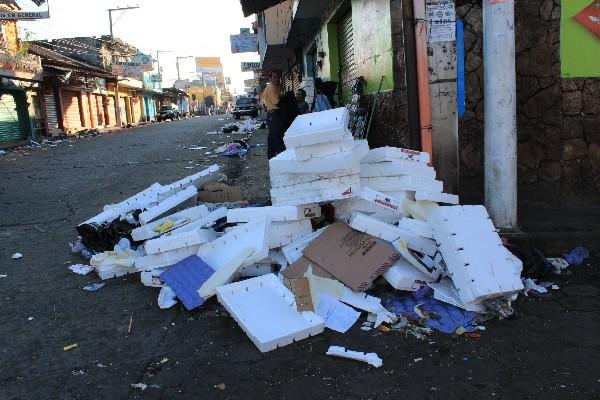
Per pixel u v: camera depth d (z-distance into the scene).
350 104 8.32
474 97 6.26
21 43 23.84
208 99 91.50
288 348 3.29
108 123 36.81
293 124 4.51
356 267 3.94
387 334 3.42
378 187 4.59
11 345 3.48
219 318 3.75
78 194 8.92
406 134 6.38
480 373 2.96
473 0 6.11
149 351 3.34
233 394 2.84
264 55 24.25
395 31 6.29
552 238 4.73
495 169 4.83
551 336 3.36
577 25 5.87
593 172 6.07
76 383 3.00
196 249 4.42
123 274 4.70
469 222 3.86
